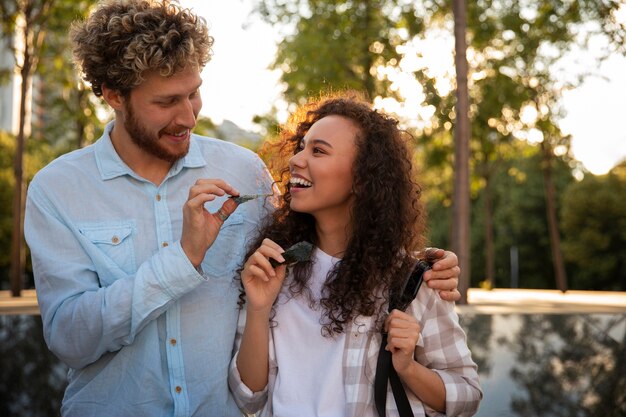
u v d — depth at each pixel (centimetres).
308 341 223
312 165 223
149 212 247
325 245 234
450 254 224
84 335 225
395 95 1609
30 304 1177
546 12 1524
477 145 1977
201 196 218
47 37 1711
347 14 1628
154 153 239
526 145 2386
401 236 226
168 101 231
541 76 1705
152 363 240
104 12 231
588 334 707
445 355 222
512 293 2366
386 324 211
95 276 240
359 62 1614
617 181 4000
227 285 251
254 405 232
